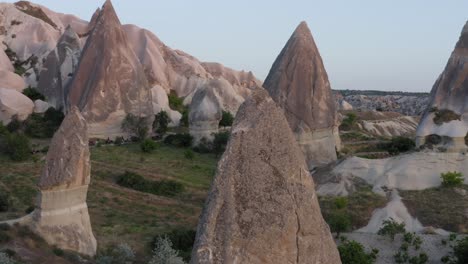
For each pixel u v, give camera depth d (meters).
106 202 34.00
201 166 45.38
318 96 47.97
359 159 38.09
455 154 36.50
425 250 26.31
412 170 35.50
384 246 27.06
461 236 27.59
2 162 40.66
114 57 56.06
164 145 52.91
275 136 7.81
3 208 29.31
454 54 39.34
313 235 7.75
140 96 56.97
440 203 31.95
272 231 7.52
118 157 45.69
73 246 22.81
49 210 22.58
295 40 49.09
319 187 36.12
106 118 54.38
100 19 58.34
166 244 23.45
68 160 22.64
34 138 52.06
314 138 47.38
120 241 26.64
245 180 7.61
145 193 36.53
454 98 38.19
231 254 7.41
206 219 7.57
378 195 33.69
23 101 55.47
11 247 20.62
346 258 23.30
